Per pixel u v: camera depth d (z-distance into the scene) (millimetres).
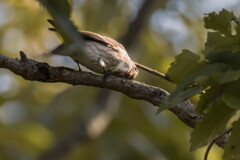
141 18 14953
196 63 5500
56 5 4055
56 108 15414
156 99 6945
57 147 14680
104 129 14969
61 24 4059
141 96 6977
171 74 5578
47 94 15781
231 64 4883
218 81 4598
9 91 15539
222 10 5449
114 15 14875
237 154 5516
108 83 6984
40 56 7102
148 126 14656
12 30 14516
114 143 14766
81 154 14875
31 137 14688
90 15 14633
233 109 4957
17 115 15250
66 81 6977
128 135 14766
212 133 5062
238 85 4699
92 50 9070
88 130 14688
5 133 14602
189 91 4820
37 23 14484
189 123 6688
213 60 5012
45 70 6902
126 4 15211
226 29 5508
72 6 4133
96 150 14797
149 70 8859
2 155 14320
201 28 14992
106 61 9219
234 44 5105
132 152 14539
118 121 14984
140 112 14883
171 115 14453
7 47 14430
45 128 14938
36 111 15523
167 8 15266
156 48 15242
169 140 14336
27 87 15641
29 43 14461
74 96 15414
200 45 14883
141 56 14906
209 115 5020
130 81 7000
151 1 15078
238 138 5391
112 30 14984
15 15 14539
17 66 6848
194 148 5086
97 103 14984
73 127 14906
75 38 4105
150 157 14312
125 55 9484
